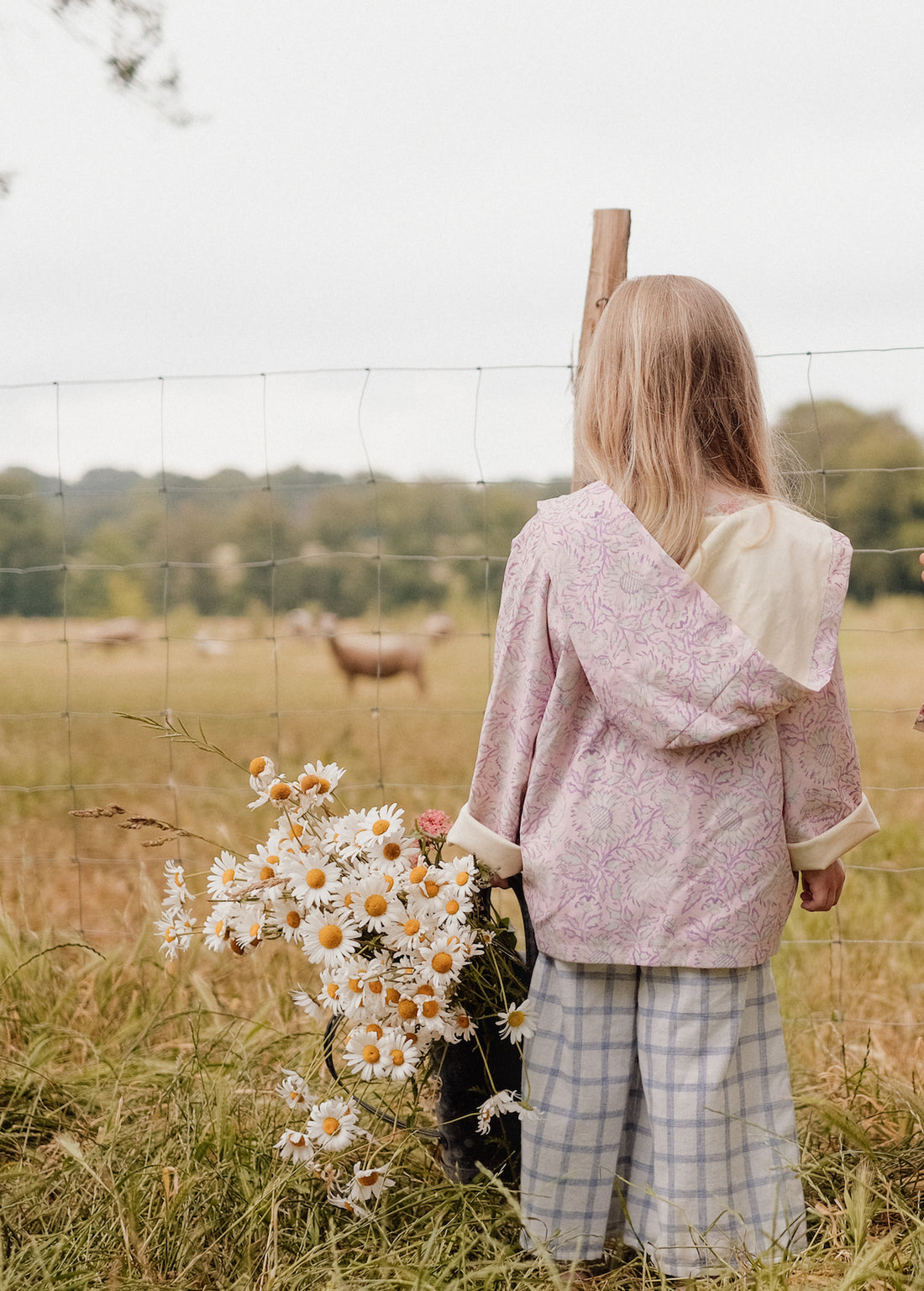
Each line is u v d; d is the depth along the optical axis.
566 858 1.56
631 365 1.60
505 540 28.05
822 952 2.89
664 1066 1.57
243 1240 1.63
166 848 4.17
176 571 25.98
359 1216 1.67
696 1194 1.56
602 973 1.61
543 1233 1.62
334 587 25.53
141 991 2.53
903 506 24.50
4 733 7.93
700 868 1.51
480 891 1.69
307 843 1.70
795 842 1.58
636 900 1.53
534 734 1.60
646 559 1.50
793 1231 1.58
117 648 16.92
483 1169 1.58
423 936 1.58
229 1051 2.23
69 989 2.49
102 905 3.46
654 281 1.66
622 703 1.50
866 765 6.07
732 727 1.46
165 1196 1.70
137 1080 2.15
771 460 1.68
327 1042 1.77
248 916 1.67
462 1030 1.63
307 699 10.90
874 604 22.84
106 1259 1.60
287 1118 1.95
